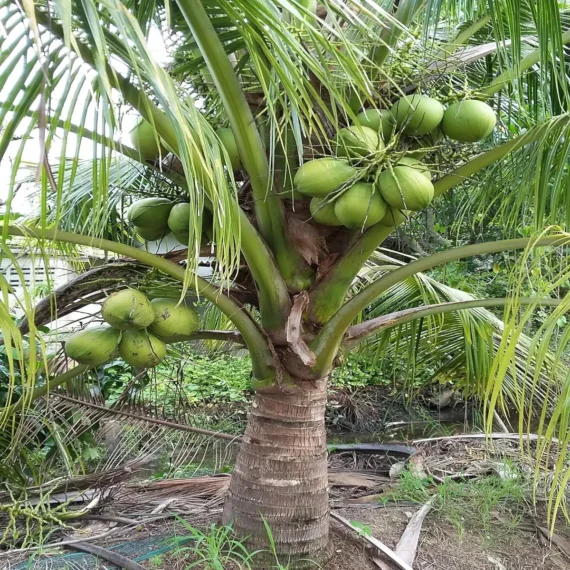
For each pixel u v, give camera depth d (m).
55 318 2.14
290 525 2.27
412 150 2.03
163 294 2.38
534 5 1.95
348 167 1.81
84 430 3.08
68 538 2.69
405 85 2.02
